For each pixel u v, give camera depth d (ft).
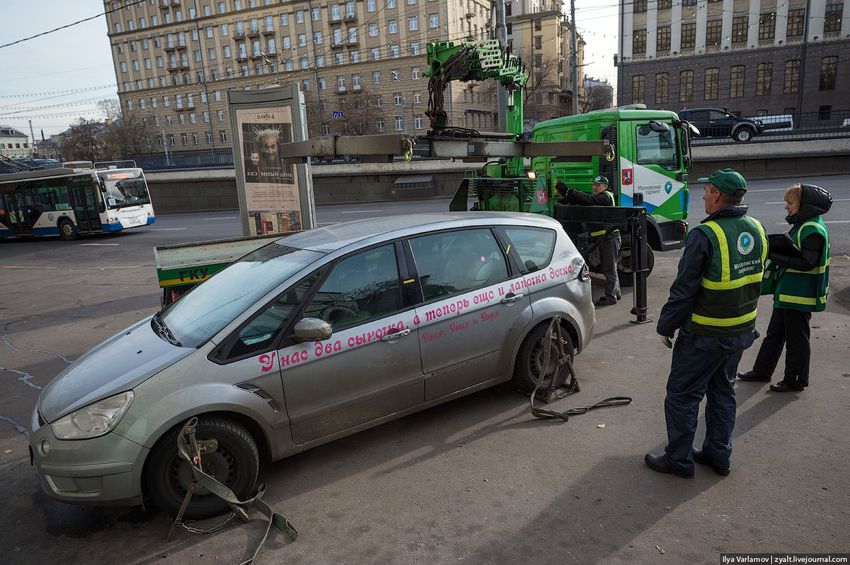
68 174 70.18
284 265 12.76
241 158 29.17
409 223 14.02
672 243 27.32
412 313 12.90
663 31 150.51
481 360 14.03
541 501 10.82
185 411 10.35
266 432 11.25
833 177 69.67
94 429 10.04
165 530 10.76
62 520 11.32
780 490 10.73
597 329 21.07
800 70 141.49
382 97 254.68
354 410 12.34
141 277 40.24
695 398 10.93
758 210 44.78
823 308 13.87
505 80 28.14
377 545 9.90
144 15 300.81
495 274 14.33
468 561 9.35
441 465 12.32
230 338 11.11
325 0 256.52
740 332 10.42
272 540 10.21
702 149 79.56
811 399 14.32
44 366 21.57
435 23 237.04
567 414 14.12
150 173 108.37
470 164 92.43
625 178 25.62
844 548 9.14
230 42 282.97
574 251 15.99
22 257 58.54
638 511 10.34
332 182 98.63
